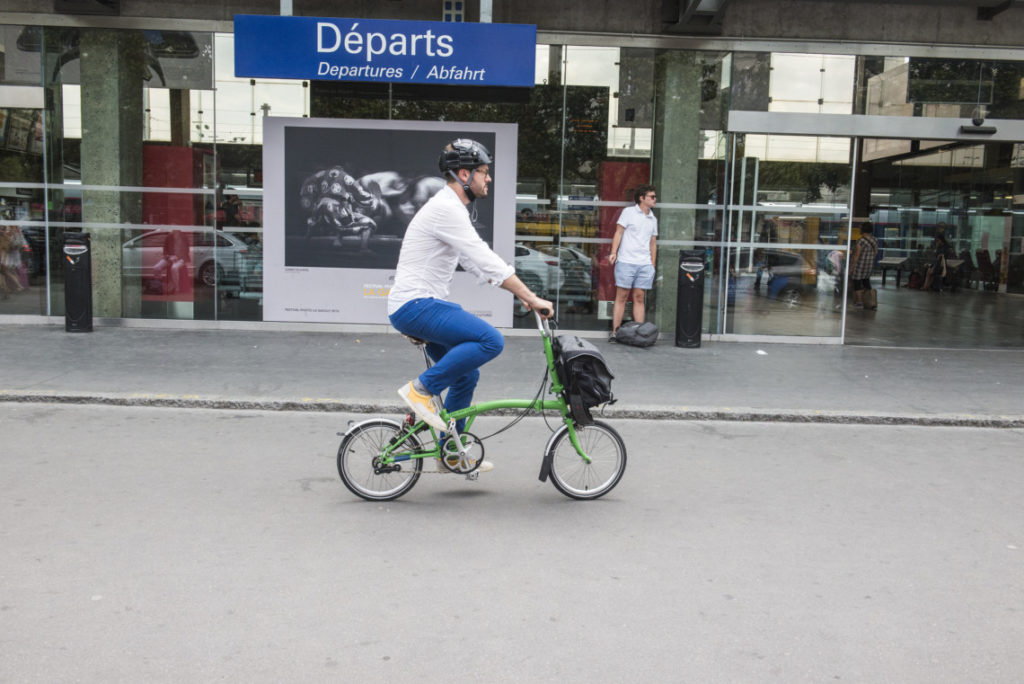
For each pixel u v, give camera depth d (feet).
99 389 25.17
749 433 23.07
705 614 12.07
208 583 12.74
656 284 38.40
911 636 11.55
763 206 37.91
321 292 37.91
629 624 11.71
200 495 16.81
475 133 37.22
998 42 37.11
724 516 16.29
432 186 37.47
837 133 37.40
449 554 14.08
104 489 17.01
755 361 33.17
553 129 37.32
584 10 36.73
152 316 38.42
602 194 37.73
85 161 37.73
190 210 37.83
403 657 10.66
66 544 14.11
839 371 31.40
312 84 37.01
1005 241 70.64
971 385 29.19
